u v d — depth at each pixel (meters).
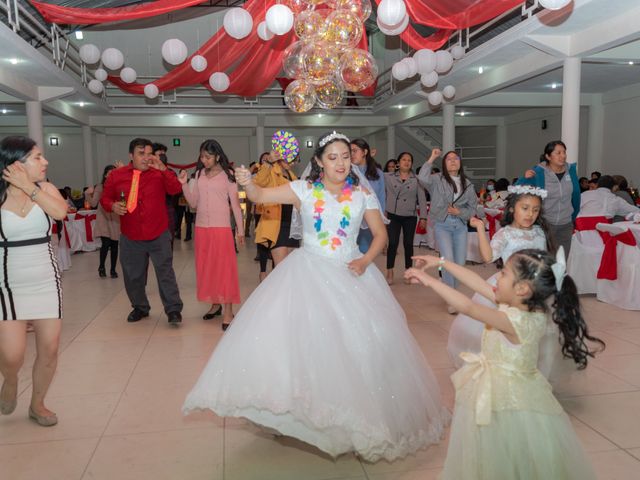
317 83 6.31
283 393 2.19
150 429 2.78
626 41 6.52
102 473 2.36
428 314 4.99
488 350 1.90
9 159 2.49
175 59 7.59
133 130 18.44
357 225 2.63
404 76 7.98
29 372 3.63
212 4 13.53
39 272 2.62
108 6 8.14
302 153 19.56
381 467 2.39
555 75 10.03
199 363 3.78
